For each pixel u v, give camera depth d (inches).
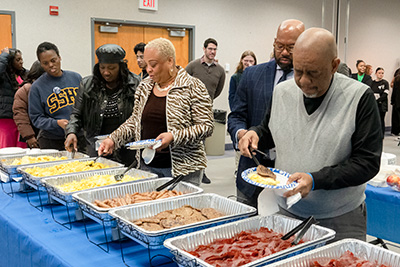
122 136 85.8
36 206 73.3
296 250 45.8
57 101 117.6
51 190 67.9
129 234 52.1
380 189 92.0
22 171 79.4
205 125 75.9
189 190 70.2
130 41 242.7
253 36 289.7
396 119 348.8
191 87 76.9
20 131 133.3
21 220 65.7
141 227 52.8
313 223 51.3
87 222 64.9
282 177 57.0
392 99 348.8
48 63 114.3
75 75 122.6
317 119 54.6
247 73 80.0
